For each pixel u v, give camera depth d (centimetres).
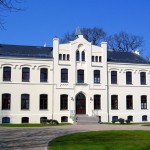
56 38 5581
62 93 5534
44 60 5500
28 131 3472
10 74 5328
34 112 5375
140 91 6019
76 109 5606
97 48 5819
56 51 5566
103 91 5769
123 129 3912
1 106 5222
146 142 2506
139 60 6172
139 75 6050
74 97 5584
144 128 4100
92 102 5672
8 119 5234
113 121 5456
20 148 2155
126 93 5925
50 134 3175
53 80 5506
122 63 5941
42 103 5444
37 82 5441
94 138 2781
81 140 2622
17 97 5316
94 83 5731
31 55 5500
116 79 5912
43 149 2109
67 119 5516
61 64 5572
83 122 5175
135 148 2198
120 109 5850
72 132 3428
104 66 5819
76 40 5691
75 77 5628
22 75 5394
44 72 5506
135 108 5950
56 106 5481
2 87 5259
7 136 2930
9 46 5731
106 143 2423
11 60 5334
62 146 2241
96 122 5297
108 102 5784
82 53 5731
